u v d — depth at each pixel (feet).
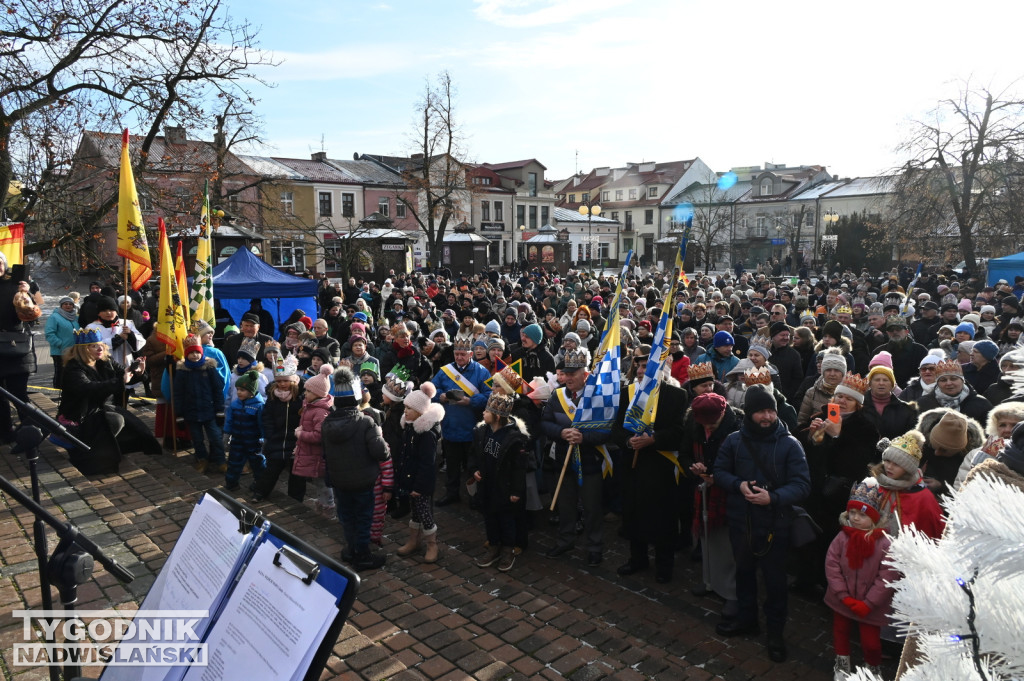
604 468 18.47
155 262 54.39
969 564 3.50
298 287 43.14
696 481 17.25
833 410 15.64
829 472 16.55
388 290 59.11
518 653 13.61
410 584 16.96
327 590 5.79
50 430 9.96
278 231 113.50
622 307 39.65
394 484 21.68
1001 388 20.22
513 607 15.96
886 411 17.93
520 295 59.06
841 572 12.87
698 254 188.65
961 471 12.62
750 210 205.98
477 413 23.48
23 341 25.38
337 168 157.07
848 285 80.28
